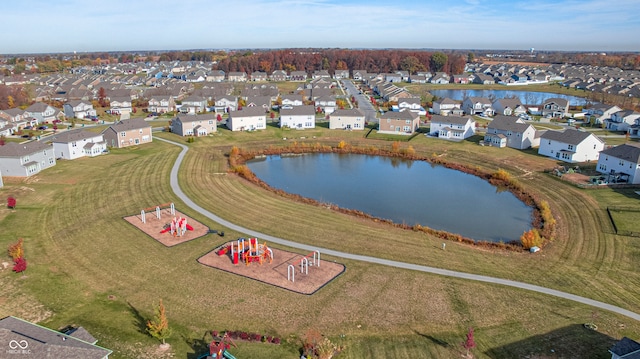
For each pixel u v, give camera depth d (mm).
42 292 39438
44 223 55062
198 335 34156
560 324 36031
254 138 107938
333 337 34250
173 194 66938
